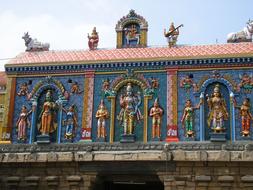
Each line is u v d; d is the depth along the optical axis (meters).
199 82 31.03
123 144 30.38
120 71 32.31
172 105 30.88
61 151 30.98
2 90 36.00
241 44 32.66
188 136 30.03
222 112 30.20
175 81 31.31
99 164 29.98
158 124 30.64
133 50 33.59
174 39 33.81
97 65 32.56
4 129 32.41
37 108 32.81
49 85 33.00
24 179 30.78
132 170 29.52
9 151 31.59
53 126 32.19
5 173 31.14
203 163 28.61
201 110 30.42
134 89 31.92
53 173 30.53
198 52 31.95
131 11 35.03
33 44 36.00
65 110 32.28
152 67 31.89
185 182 28.64
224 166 28.44
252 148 28.48
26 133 32.22
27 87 33.25
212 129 29.94
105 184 33.34
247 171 28.09
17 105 33.00
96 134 31.28
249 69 30.64
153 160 28.98
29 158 30.67
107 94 31.98
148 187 34.34
